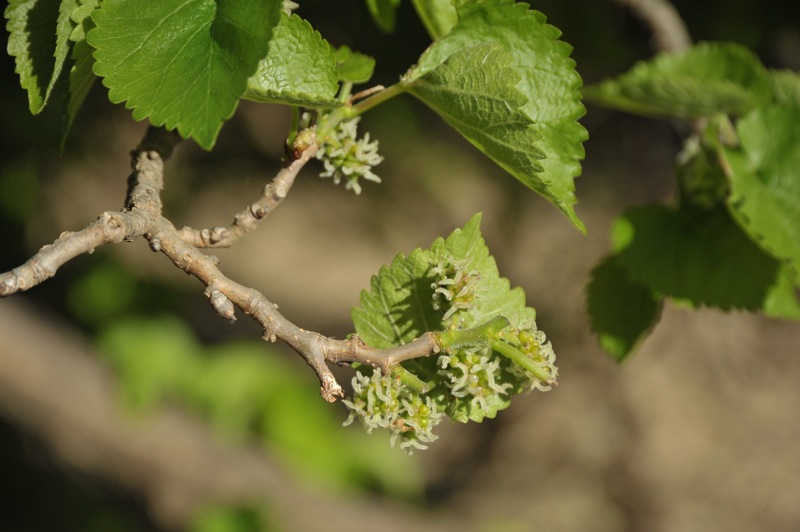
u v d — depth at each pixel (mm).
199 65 598
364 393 614
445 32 671
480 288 628
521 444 1759
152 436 1276
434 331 629
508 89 621
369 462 1320
